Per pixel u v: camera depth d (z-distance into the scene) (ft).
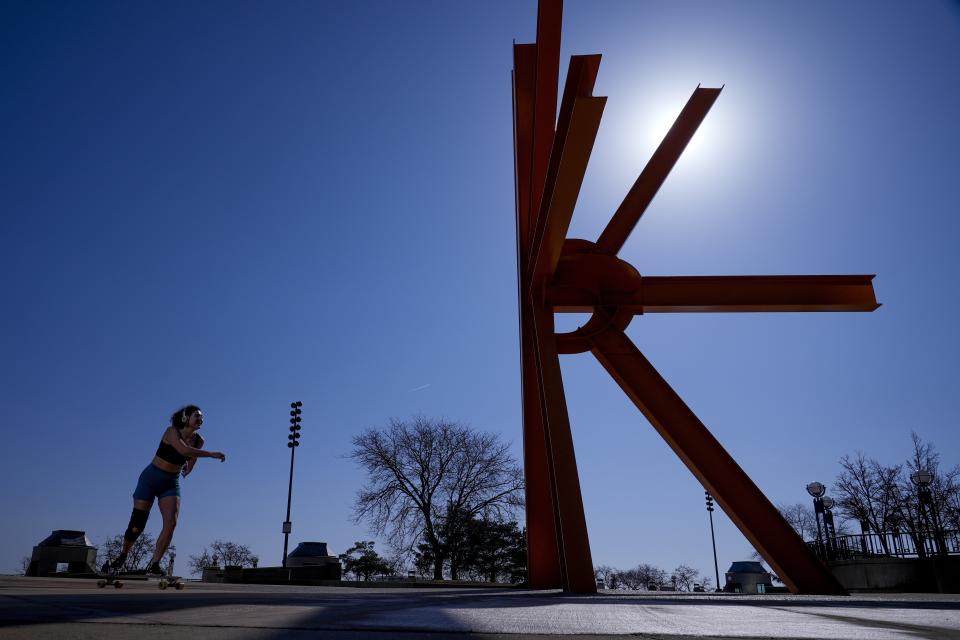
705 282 45.96
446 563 138.72
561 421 37.37
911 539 52.75
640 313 44.91
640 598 18.57
